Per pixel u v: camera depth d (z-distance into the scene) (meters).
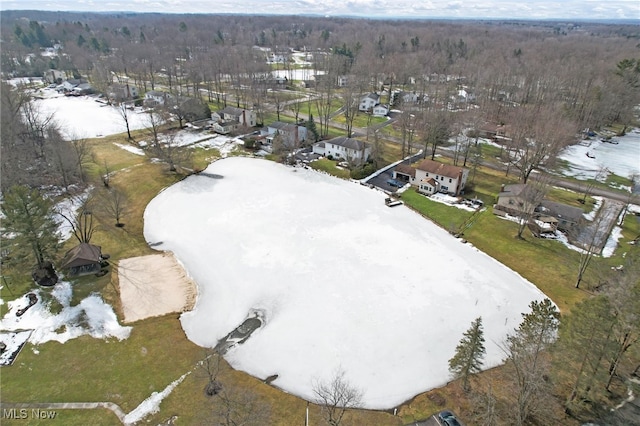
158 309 37.09
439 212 55.12
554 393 27.84
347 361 31.84
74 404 27.55
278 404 27.88
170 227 50.62
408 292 39.47
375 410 27.83
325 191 61.00
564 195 61.59
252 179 64.56
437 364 31.73
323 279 41.12
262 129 84.38
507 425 25.98
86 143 73.12
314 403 28.22
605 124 102.38
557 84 108.94
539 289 40.41
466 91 117.00
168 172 65.19
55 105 105.44
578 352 24.75
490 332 34.84
